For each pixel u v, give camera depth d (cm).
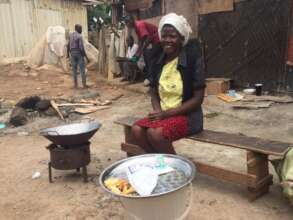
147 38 952
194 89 383
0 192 414
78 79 1341
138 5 1266
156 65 403
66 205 372
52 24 1836
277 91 828
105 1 2041
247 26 868
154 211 255
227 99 796
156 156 305
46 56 1561
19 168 486
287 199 339
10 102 941
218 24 940
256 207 349
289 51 790
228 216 335
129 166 290
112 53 1269
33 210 368
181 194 261
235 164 458
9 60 1639
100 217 344
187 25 379
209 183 406
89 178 438
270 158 463
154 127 375
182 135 384
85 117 771
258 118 671
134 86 1085
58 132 430
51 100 827
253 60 871
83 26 2039
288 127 609
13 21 1662
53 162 417
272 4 806
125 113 791
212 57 977
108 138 610
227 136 387
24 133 662
